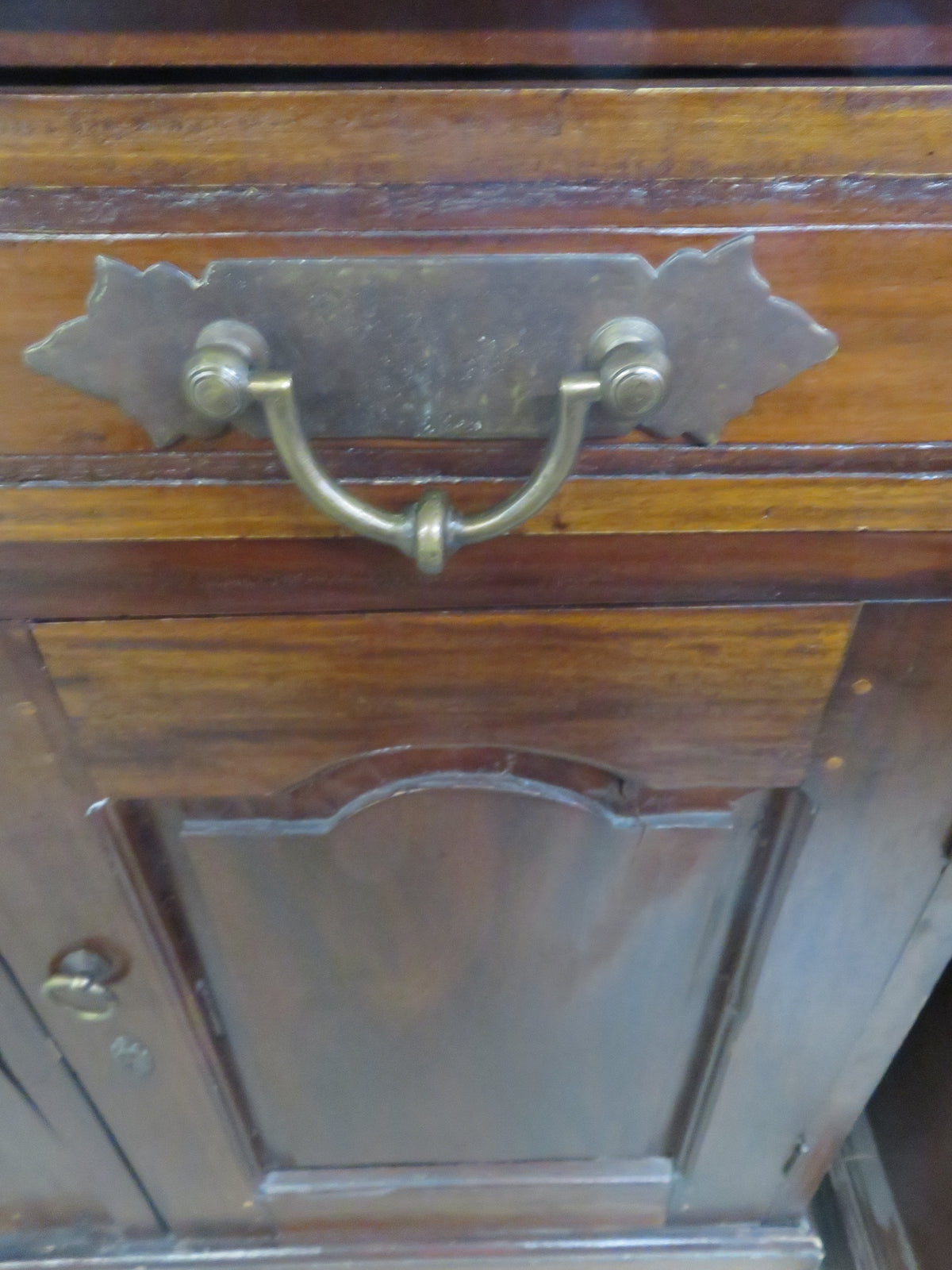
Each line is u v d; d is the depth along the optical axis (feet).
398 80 0.76
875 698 1.19
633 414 0.84
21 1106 1.79
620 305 0.84
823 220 0.82
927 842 1.38
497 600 1.08
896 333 0.88
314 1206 2.10
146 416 0.91
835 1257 2.37
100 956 1.48
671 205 0.81
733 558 1.05
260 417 0.90
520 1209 2.15
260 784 1.25
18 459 0.95
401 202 0.81
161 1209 2.10
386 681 1.14
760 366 0.89
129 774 1.23
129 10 0.72
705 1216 2.19
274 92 0.76
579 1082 1.85
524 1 0.72
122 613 1.07
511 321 0.85
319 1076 1.82
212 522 1.00
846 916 1.49
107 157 0.78
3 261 0.82
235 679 1.13
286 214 0.81
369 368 0.87
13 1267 2.19
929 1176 2.10
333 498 0.85
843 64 0.76
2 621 1.07
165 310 0.84
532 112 0.77
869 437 0.95
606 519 1.01
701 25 0.74
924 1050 2.17
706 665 1.14
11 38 0.73
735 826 1.38
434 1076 1.82
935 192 0.81
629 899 1.48
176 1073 1.71
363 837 1.36
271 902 1.45
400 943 1.54
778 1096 1.84
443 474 0.97
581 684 1.15
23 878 1.36
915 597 1.09
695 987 1.66
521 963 1.58
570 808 1.33
